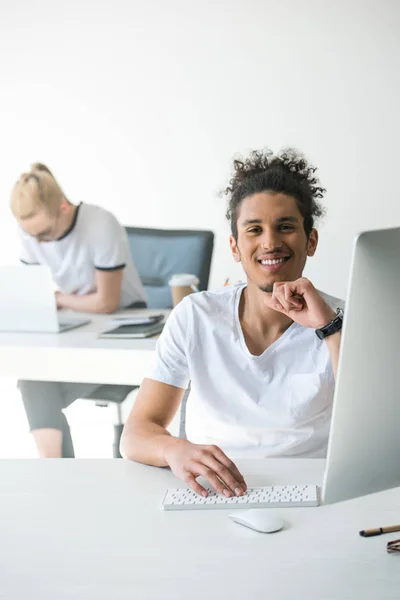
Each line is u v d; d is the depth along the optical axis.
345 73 4.57
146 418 1.57
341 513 1.22
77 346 2.41
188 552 1.10
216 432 1.57
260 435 1.55
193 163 4.84
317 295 1.42
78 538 1.16
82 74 4.91
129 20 4.80
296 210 1.52
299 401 1.52
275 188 1.52
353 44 4.54
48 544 1.15
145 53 4.80
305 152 4.68
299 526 1.18
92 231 3.09
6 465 1.49
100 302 3.03
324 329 1.41
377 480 1.06
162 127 4.84
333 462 1.01
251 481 1.36
